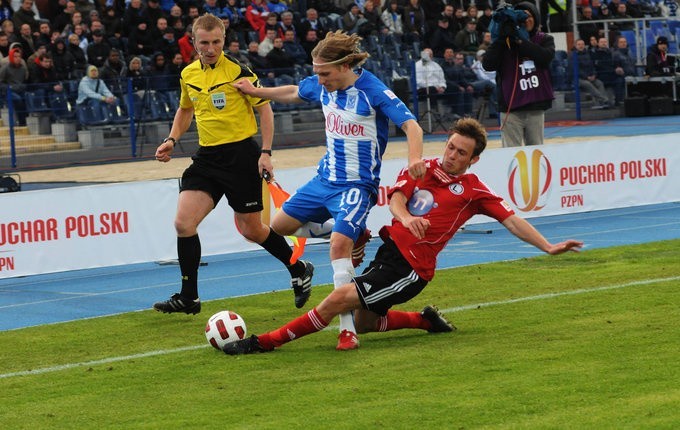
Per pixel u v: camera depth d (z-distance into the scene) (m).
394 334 17.64
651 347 15.62
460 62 58.31
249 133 19.78
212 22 19.36
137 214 27.69
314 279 24.69
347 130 17.05
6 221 25.72
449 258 26.77
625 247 27.09
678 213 33.75
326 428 12.30
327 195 17.42
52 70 50.06
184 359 16.41
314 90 18.00
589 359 15.04
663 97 64.38
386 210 31.12
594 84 63.84
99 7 55.91
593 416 12.30
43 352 17.59
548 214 32.94
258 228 19.91
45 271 26.31
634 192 34.88
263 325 19.22
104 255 27.17
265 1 58.84
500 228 32.03
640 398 12.95
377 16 60.88
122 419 13.12
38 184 41.75
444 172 16.47
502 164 31.86
